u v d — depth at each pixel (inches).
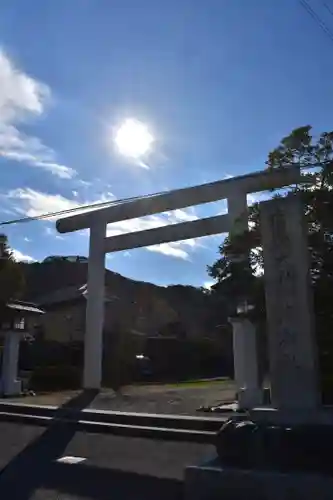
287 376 297.6
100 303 724.7
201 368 1245.7
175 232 671.1
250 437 251.6
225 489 238.2
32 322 1205.7
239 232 390.0
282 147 390.3
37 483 292.0
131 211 700.7
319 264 329.4
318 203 330.6
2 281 822.5
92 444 391.2
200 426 420.5
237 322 542.0
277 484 227.5
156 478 291.7
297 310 302.5
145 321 1414.9
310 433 243.1
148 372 1076.5
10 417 513.0
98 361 713.0
